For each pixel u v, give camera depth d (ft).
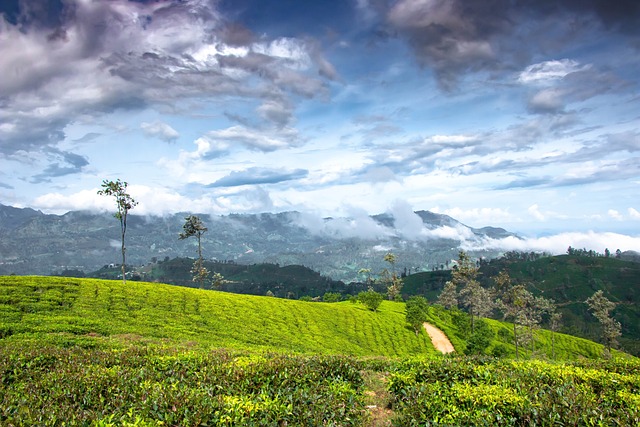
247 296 245.86
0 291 159.12
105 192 222.89
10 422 38.78
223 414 41.45
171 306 185.06
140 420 38.81
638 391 53.26
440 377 58.65
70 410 42.60
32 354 69.05
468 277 323.16
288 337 183.42
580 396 45.91
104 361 66.13
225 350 98.99
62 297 167.84
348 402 47.16
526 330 283.18
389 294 509.35
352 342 215.31
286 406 43.73
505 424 42.11
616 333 319.88
